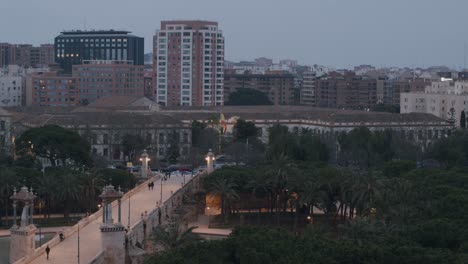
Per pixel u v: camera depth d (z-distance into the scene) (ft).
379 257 638.53
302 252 632.79
